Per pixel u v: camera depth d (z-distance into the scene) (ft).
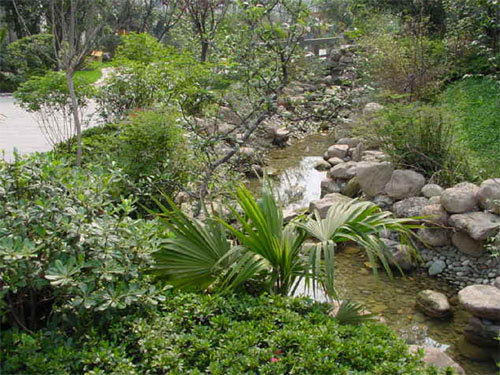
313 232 10.97
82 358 7.86
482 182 18.80
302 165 31.53
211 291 11.14
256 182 27.35
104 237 8.86
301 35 16.80
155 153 17.90
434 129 23.24
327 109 17.16
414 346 11.07
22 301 9.22
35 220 8.99
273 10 17.26
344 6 41.70
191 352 8.36
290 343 8.63
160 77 23.13
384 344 8.73
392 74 36.70
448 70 37.09
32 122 36.50
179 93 21.36
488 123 27.22
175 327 9.05
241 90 18.38
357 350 8.45
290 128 17.33
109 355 7.97
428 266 17.46
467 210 17.85
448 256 17.72
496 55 28.37
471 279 16.46
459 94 33.32
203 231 11.18
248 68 16.89
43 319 9.95
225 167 20.42
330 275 10.08
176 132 18.10
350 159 31.30
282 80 17.15
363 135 26.84
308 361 7.95
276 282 11.73
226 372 7.97
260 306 9.87
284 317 9.57
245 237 10.54
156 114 18.44
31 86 24.17
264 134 33.17
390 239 19.31
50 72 24.07
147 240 9.64
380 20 44.06
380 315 14.37
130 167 17.47
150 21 43.88
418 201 20.21
